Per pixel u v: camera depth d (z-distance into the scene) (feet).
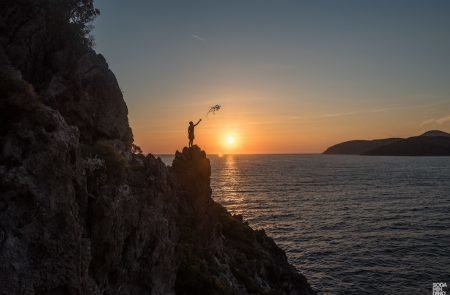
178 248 100.58
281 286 143.33
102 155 62.64
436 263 219.20
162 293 70.44
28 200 42.57
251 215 376.07
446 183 643.45
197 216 120.57
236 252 142.72
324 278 202.18
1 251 39.52
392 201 452.35
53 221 44.37
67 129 49.88
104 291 56.08
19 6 86.33
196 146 136.36
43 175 44.47
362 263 223.71
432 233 286.66
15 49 82.43
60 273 44.21
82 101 86.07
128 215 61.21
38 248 42.60
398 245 257.55
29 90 48.42
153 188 72.69
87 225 53.98
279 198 498.28
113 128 92.07
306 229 312.71
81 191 51.80
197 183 126.62
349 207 417.28
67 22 95.66
